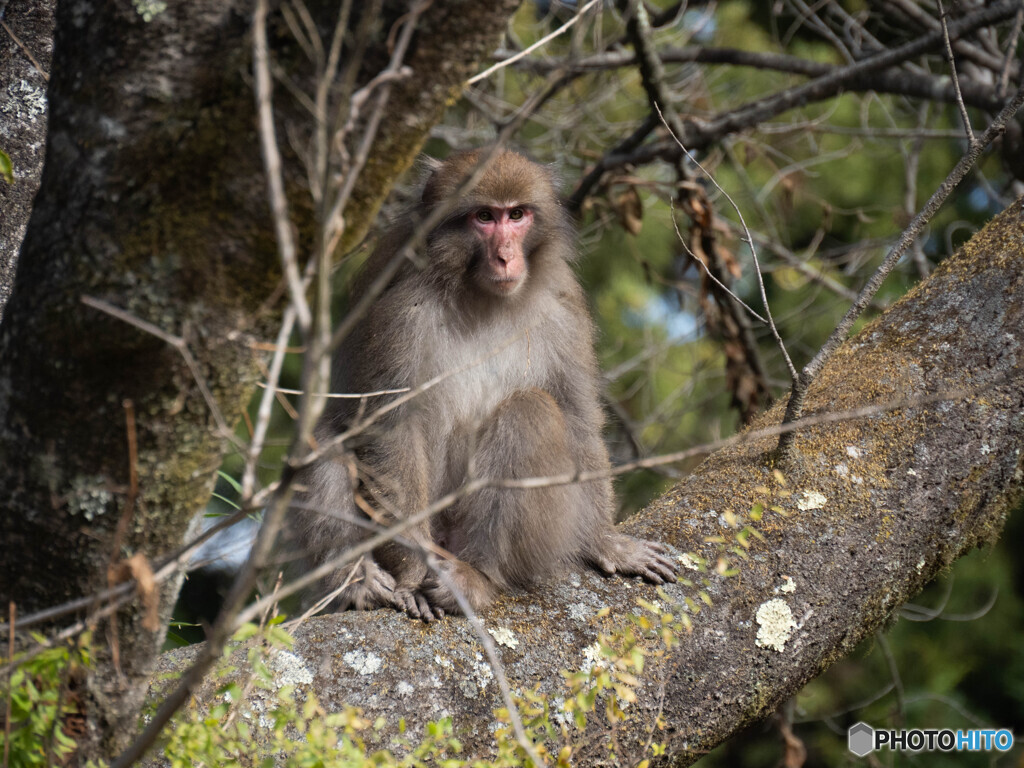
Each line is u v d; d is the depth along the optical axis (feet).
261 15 13.24
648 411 60.34
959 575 61.36
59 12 16.65
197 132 15.75
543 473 29.84
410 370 32.37
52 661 15.87
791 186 52.85
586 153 51.31
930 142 64.80
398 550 30.12
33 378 16.61
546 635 24.68
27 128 27.43
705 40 62.44
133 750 14.46
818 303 63.57
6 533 17.21
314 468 31.09
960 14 47.14
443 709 22.65
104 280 15.94
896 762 58.39
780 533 26.71
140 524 17.11
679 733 24.56
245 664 20.48
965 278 30.22
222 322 16.33
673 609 25.49
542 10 59.06
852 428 28.43
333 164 13.19
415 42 15.69
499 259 32.24
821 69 47.88
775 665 25.73
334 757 17.66
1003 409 28.30
